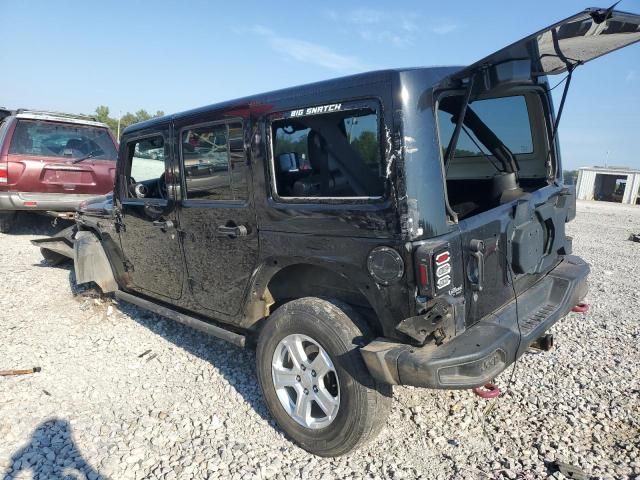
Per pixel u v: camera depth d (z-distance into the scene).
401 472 2.71
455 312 2.44
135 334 4.71
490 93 2.88
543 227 3.27
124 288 4.96
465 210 3.55
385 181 2.42
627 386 3.59
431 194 2.39
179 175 3.69
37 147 8.13
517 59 2.52
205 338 4.60
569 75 3.00
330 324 2.70
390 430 3.11
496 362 2.51
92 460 2.84
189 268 3.81
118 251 4.75
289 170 2.91
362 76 2.50
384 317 2.55
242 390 3.65
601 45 2.59
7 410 3.35
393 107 2.37
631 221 17.25
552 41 2.42
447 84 2.50
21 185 7.82
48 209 8.10
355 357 2.61
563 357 4.07
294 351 2.90
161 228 3.96
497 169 3.55
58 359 4.17
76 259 4.94
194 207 3.58
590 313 5.20
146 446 2.99
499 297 2.83
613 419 3.18
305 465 2.80
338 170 2.69
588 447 2.90
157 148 4.18
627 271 7.56
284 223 2.92
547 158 3.56
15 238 8.83
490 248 2.69
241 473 2.73
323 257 2.75
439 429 3.11
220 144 3.28
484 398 3.44
